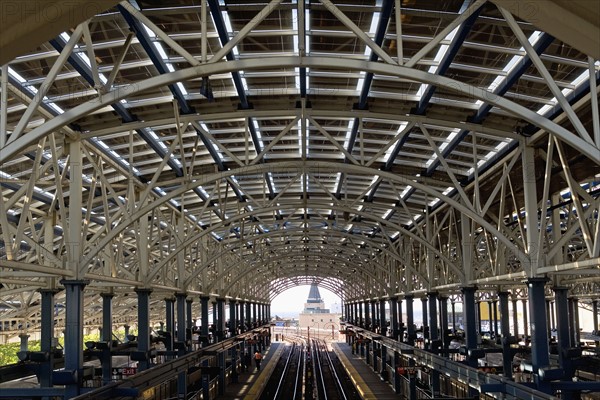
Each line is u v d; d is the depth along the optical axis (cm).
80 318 2050
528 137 2086
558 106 1847
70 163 2083
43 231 2942
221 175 2259
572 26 464
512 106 1266
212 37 1688
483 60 1733
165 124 2111
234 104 2134
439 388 3078
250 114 2127
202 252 4375
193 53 1767
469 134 2289
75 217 2067
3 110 1379
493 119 2083
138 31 1521
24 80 1745
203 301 4447
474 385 2156
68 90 1866
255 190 3709
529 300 2069
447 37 1631
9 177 2525
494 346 3944
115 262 2881
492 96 1281
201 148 2716
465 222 3056
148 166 2825
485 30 1577
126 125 2098
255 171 2528
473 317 2970
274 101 2127
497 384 1891
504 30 1555
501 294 3444
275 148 2858
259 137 2662
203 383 3591
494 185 2845
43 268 1858
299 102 2141
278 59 1274
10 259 1750
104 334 2970
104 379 2877
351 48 1769
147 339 2895
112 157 2578
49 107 1914
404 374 3719
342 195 3831
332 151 2906
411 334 4591
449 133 2402
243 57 1820
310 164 2523
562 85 1769
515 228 3441
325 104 2152
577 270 1975
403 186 3366
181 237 3167
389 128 2456
